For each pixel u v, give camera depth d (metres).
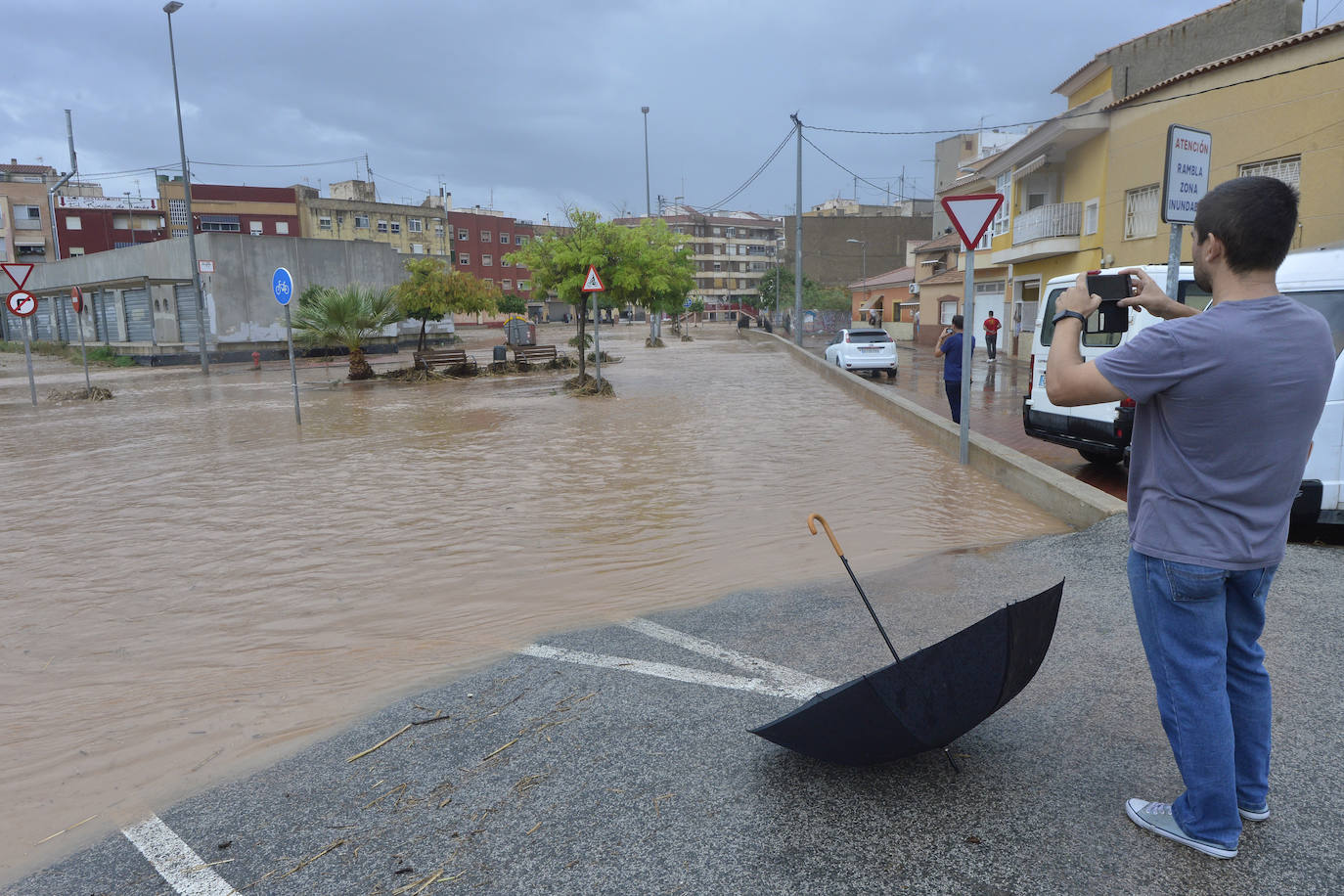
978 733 3.16
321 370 29.89
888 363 22.52
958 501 7.63
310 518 7.71
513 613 5.02
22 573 6.21
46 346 43.62
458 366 24.64
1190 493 2.19
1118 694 3.44
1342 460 5.88
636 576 5.71
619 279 19.16
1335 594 4.50
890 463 9.62
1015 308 29.41
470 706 3.65
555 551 6.43
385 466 10.33
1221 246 2.16
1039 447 11.02
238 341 34.94
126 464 11.05
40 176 77.38
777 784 2.86
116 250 39.12
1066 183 25.61
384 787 2.99
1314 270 6.51
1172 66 22.52
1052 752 3.00
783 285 84.56
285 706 3.81
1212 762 2.31
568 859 2.51
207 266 33.00
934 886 2.32
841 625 4.48
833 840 2.54
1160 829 2.47
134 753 3.42
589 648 4.32
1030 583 5.07
